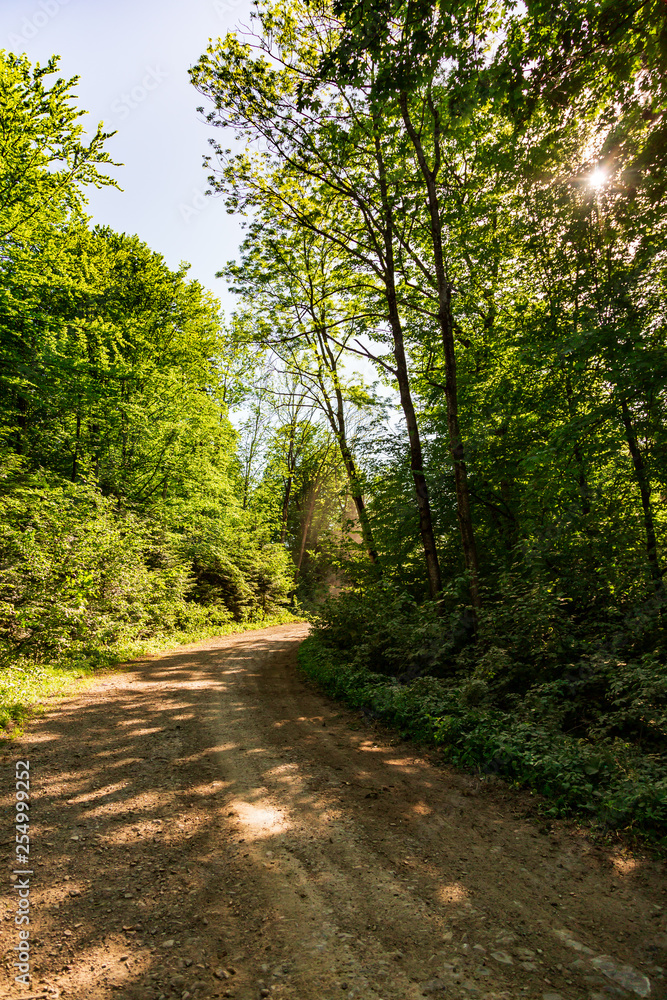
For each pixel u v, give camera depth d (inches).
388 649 428.8
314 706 386.9
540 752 247.1
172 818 202.2
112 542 577.9
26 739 275.3
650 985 122.5
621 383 358.6
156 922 143.3
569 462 447.8
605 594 383.2
